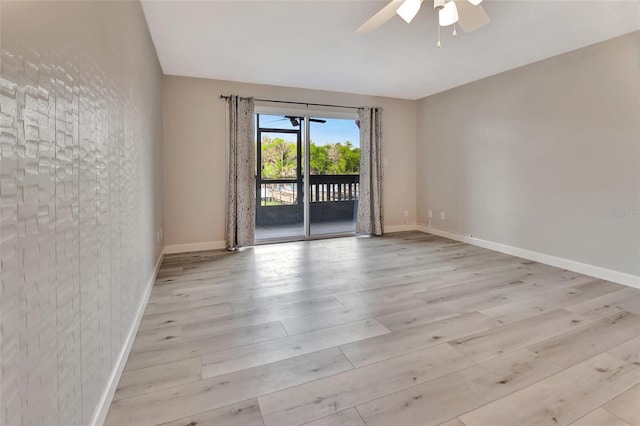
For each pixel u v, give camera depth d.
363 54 3.38
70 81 1.05
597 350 1.85
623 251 2.93
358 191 5.29
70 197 1.04
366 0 2.34
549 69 3.47
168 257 3.92
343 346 1.91
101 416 1.29
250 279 3.12
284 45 3.14
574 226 3.31
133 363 1.73
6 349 0.70
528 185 3.75
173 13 2.50
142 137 2.38
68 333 1.02
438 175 5.14
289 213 5.00
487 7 2.43
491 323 2.19
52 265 0.92
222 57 3.45
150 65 2.83
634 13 2.52
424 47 3.20
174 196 4.12
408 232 5.50
